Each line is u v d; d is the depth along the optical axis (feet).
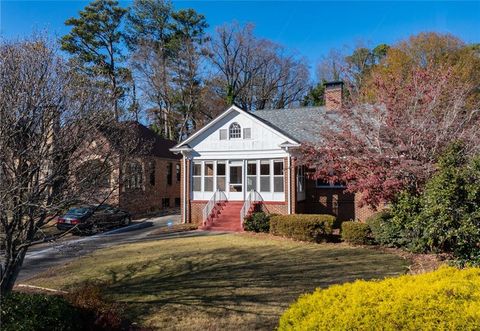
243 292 28.40
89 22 118.32
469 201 25.00
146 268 37.81
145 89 131.95
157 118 141.38
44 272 38.17
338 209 69.05
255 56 158.51
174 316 23.91
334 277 31.65
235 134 72.74
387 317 12.20
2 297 19.10
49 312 18.44
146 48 132.16
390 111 41.78
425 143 38.81
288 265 36.83
